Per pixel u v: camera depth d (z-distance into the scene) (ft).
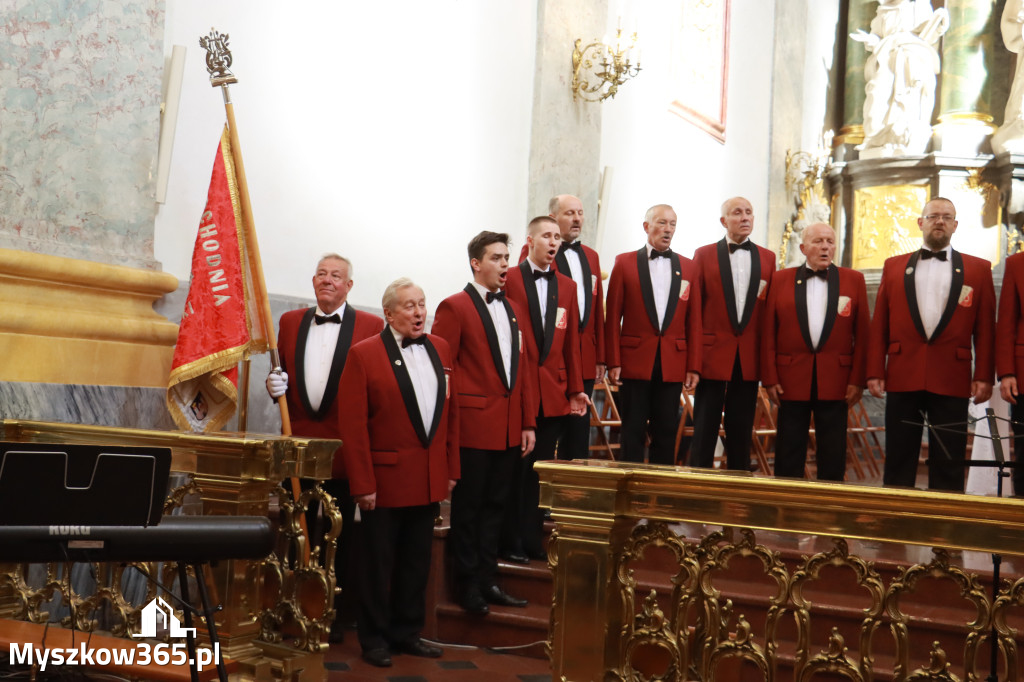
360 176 20.34
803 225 39.88
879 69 39.50
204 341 15.19
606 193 26.96
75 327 14.79
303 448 12.33
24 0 14.49
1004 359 16.97
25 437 13.44
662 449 18.31
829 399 17.90
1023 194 36.47
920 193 38.06
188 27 17.04
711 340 18.52
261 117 18.20
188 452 12.33
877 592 9.18
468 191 23.30
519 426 15.71
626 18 29.07
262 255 18.22
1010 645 8.62
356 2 20.07
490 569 15.67
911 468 17.46
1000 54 39.22
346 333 15.83
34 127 14.64
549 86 25.27
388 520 14.25
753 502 9.73
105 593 12.52
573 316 16.93
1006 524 8.70
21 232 14.46
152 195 16.26
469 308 15.61
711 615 9.87
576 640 10.25
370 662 13.97
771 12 39.32
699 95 33.96
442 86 22.38
